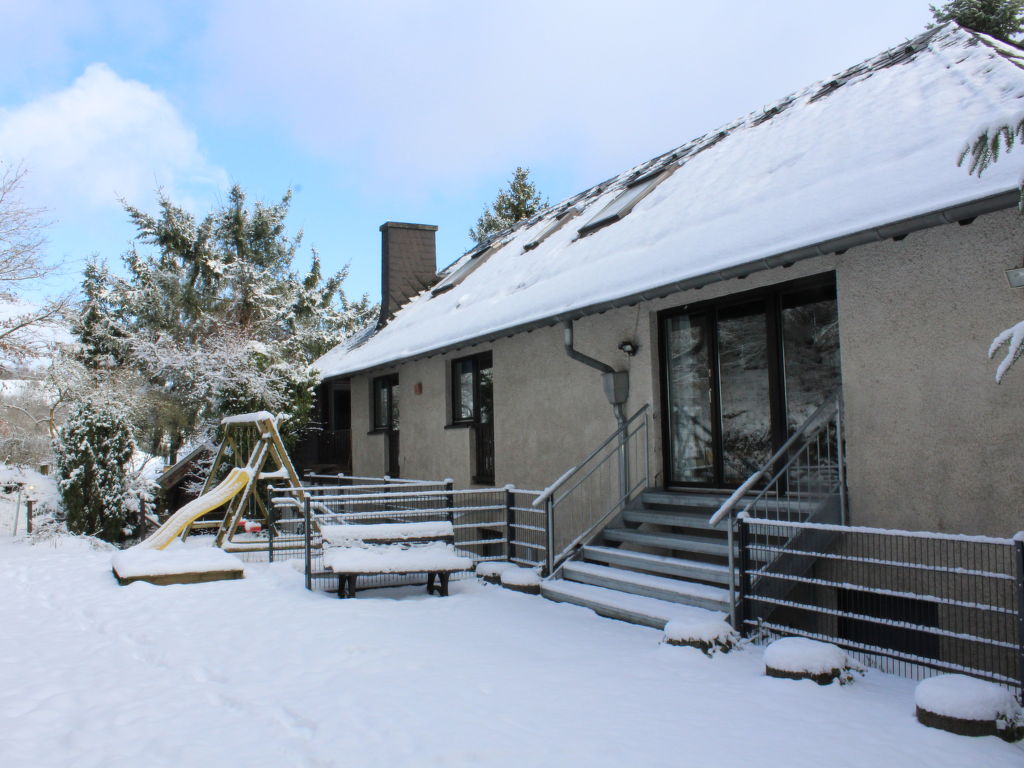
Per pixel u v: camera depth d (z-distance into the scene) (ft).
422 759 12.43
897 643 19.22
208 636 20.75
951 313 18.39
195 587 27.68
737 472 25.72
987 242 17.75
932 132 20.98
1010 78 21.81
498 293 39.40
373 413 55.42
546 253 40.06
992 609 14.32
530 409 34.35
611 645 19.26
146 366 69.31
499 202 123.13
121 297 79.92
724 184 28.81
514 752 12.60
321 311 95.86
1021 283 16.63
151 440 72.84
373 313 119.85
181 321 81.97
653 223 30.32
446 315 44.11
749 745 12.67
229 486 36.37
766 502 21.20
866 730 13.14
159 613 23.54
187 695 16.06
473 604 24.45
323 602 24.95
